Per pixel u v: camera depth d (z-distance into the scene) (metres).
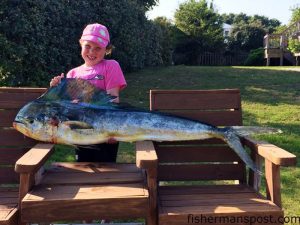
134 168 1.46
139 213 1.17
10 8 3.07
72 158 2.42
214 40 14.53
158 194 1.37
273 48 10.09
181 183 2.09
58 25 3.65
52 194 1.19
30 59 3.27
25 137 1.50
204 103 1.56
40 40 3.33
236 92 1.57
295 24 10.38
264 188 1.92
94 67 1.56
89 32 1.54
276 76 5.36
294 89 4.53
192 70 5.93
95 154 1.58
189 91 1.56
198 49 14.59
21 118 1.41
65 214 1.15
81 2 4.02
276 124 3.19
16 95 1.52
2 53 3.08
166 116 1.43
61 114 1.40
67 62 3.79
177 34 14.23
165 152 1.53
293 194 1.91
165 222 1.17
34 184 1.28
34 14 3.20
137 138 1.41
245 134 1.42
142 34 5.82
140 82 4.88
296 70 6.07
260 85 4.75
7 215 1.15
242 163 1.53
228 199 1.31
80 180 1.33
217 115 1.56
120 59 5.03
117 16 4.62
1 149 1.48
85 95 1.44
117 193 1.20
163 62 7.98
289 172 2.19
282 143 2.68
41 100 1.43
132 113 1.42
